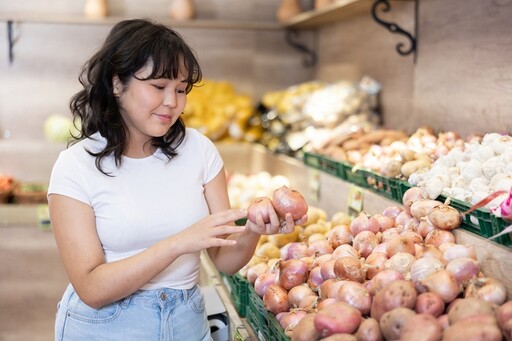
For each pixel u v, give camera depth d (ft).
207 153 5.60
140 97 4.85
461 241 5.18
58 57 14.12
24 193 12.47
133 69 4.79
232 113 13.78
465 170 5.75
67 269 4.91
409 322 3.80
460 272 4.43
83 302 5.14
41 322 12.64
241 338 5.77
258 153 12.97
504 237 4.56
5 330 12.61
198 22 13.78
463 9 7.79
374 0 9.53
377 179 7.05
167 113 4.95
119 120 5.08
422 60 9.04
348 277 4.92
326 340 4.00
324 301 4.69
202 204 5.42
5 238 12.37
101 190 5.03
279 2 15.03
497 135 6.26
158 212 5.15
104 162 5.11
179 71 4.87
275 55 15.05
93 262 4.86
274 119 12.42
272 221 4.90
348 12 11.42
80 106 5.27
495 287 4.16
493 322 3.67
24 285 12.53
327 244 6.09
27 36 13.98
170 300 5.22
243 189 11.13
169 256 4.64
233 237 5.51
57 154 13.44
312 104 11.34
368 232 5.77
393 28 10.12
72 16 13.83
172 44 4.84
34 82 14.11
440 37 8.45
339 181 8.28
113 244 5.08
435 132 8.59
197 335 5.41
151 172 5.24
